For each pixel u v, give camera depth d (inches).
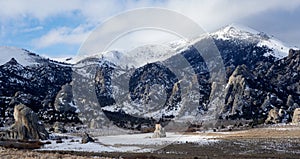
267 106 5836.6
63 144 2598.4
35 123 3137.3
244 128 4222.4
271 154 2119.8
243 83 6215.6
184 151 2030.0
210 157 1904.5
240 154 2095.2
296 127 3966.5
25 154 1369.3
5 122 4168.3
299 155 2094.0
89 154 1745.8
